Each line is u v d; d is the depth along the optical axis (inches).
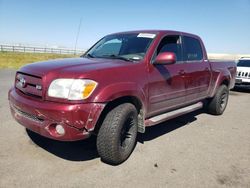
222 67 248.4
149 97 153.3
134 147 161.6
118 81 131.4
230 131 206.4
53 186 112.9
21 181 115.2
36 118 126.1
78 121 117.0
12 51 1347.2
